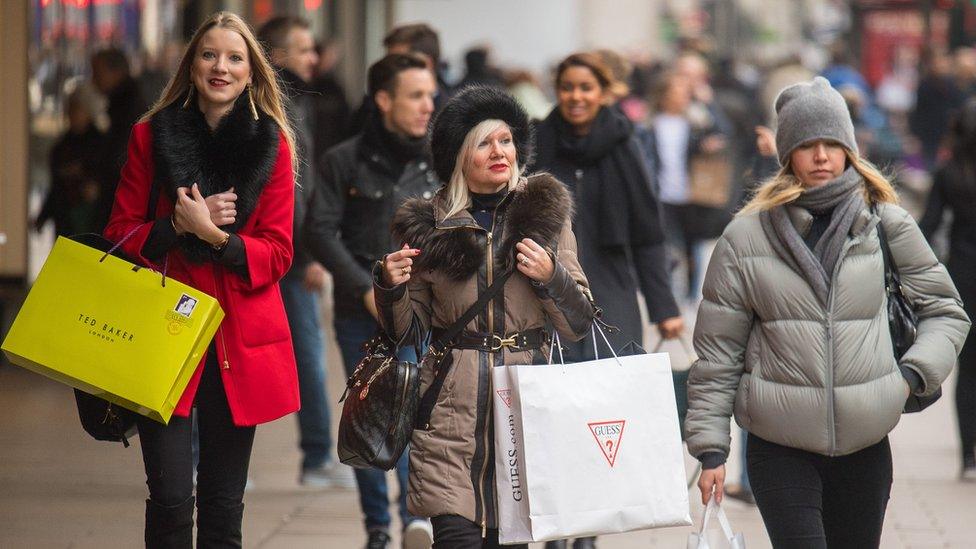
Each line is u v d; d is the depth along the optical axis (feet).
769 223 46.57
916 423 103.71
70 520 70.69
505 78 170.71
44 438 91.66
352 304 66.74
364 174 66.49
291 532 69.51
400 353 65.41
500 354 46.03
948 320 46.93
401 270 45.09
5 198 110.22
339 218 66.64
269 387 48.21
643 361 45.57
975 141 83.25
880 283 46.03
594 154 63.52
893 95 397.80
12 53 108.88
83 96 111.55
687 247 157.17
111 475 81.35
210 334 46.24
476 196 47.06
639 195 63.93
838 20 520.83
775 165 69.92
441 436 45.91
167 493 46.88
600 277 63.57
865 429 45.55
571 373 44.88
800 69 198.18
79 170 110.93
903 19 441.68
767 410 45.98
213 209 46.68
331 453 84.33
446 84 80.64
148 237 46.88
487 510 45.62
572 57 63.93
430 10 293.43
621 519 44.73
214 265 47.91
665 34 487.61
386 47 79.82
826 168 46.52
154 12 146.51
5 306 116.67
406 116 65.82
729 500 78.28
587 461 44.55
